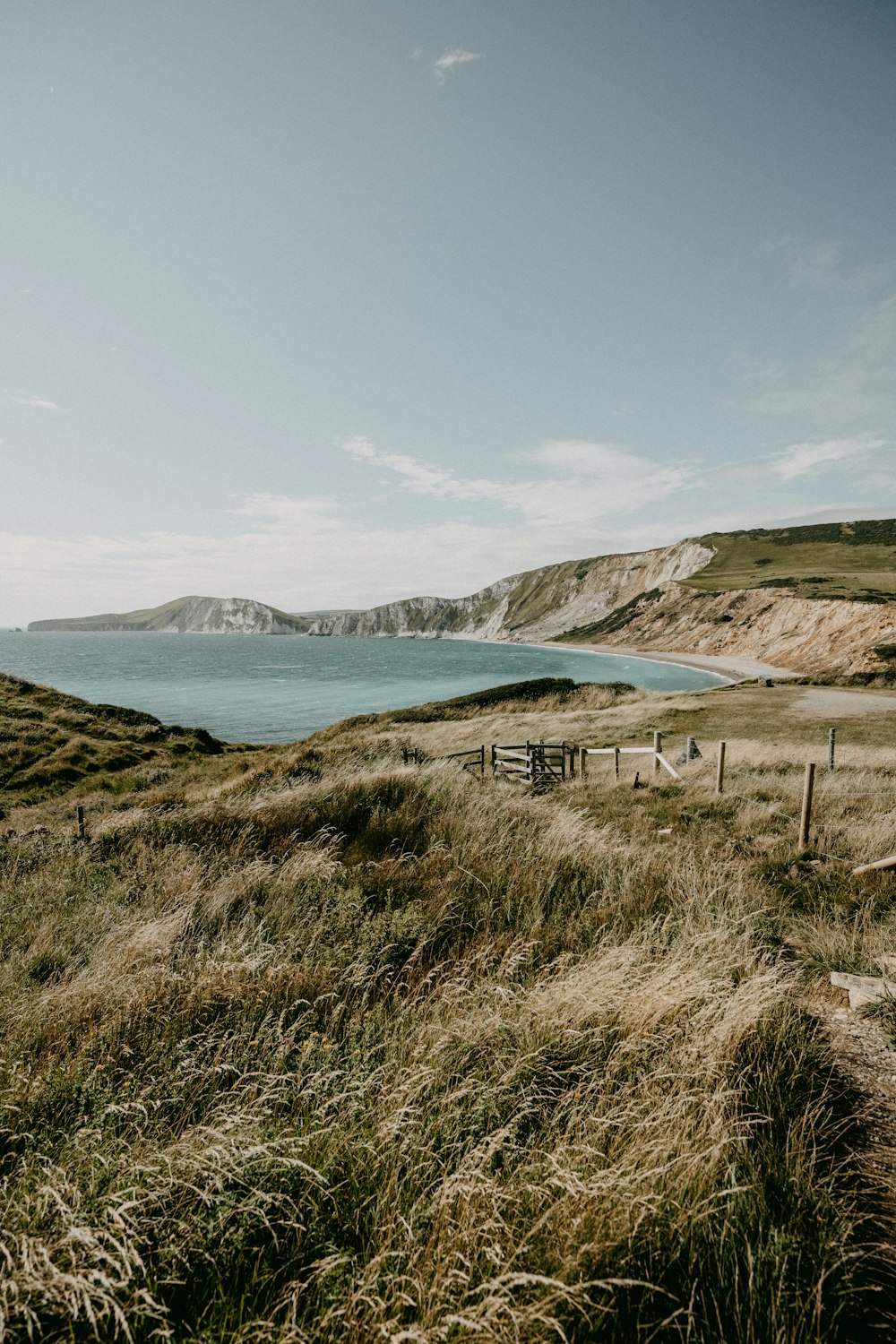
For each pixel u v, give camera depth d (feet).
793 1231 7.78
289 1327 6.04
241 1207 7.45
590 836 28.43
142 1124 9.86
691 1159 8.17
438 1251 6.89
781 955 17.71
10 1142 9.61
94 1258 6.83
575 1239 7.28
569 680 173.99
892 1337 6.82
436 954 17.58
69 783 78.59
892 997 14.53
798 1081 11.57
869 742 78.89
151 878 23.84
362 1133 9.12
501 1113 10.02
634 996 13.01
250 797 42.24
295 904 20.63
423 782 37.70
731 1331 6.75
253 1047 12.09
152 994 13.99
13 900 22.77
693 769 56.03
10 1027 12.98
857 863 25.93
